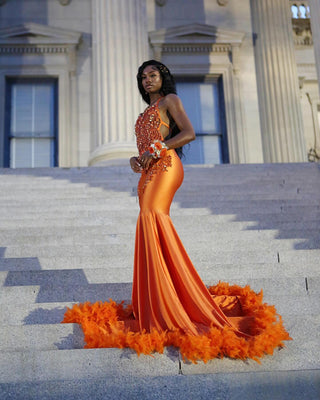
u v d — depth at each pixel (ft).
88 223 20.29
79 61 46.57
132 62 35.81
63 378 9.44
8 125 45.60
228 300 12.34
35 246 16.87
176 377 8.79
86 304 11.38
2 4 47.24
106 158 33.47
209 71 47.26
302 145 43.75
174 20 48.21
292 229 18.63
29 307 12.07
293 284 13.42
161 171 11.25
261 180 26.18
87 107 45.68
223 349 9.61
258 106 46.70
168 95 11.78
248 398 8.71
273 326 10.17
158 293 10.46
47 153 45.57
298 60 50.26
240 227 19.26
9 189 24.77
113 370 9.52
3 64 45.57
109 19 36.45
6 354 9.52
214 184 25.44
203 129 47.32
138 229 11.29
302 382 8.90
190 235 18.17
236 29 48.52
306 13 51.65
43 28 45.65
